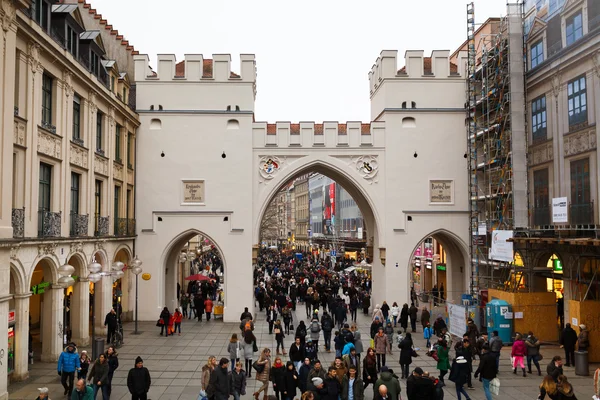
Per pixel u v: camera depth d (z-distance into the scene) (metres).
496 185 26.80
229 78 28.84
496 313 20.95
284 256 75.56
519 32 24.11
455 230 28.92
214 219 28.39
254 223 28.66
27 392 14.43
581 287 19.66
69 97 19.36
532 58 23.47
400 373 16.94
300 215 110.75
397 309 26.52
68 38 20.11
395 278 28.64
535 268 22.66
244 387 12.55
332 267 57.41
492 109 26.52
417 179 29.02
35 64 16.48
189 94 28.78
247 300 27.92
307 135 29.16
